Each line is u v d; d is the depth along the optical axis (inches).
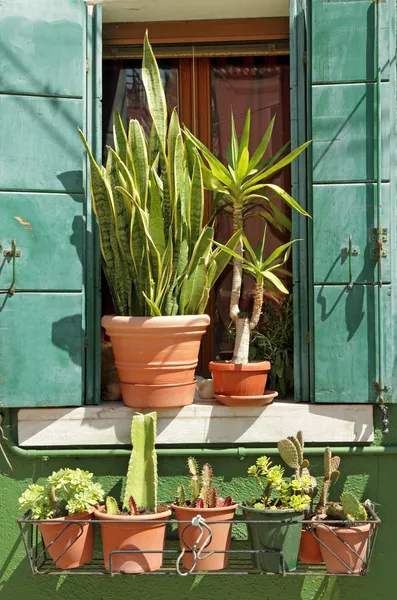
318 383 110.7
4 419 112.5
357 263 110.6
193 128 127.1
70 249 110.9
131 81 127.2
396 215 111.8
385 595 112.7
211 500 105.3
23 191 110.3
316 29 111.1
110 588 113.2
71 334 110.7
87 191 113.2
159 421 111.7
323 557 105.3
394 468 113.0
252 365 109.7
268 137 110.7
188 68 127.4
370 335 110.5
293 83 114.8
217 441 111.6
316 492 107.3
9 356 109.7
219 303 125.4
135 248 109.7
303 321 113.5
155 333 106.5
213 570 104.7
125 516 102.7
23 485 113.1
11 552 113.0
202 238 111.7
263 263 116.7
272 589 112.7
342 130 110.9
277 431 111.8
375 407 112.7
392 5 111.3
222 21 125.3
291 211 123.7
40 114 110.7
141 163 111.5
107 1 117.6
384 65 111.0
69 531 104.2
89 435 111.5
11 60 110.3
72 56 111.6
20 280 109.8
